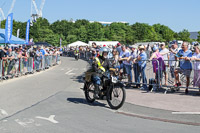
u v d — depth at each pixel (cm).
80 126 484
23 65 1367
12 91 879
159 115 571
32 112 591
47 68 1895
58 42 8281
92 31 8894
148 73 924
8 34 1794
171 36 10150
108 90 653
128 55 994
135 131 457
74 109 633
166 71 888
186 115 565
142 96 792
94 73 676
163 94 817
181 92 843
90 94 723
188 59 802
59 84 1080
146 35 9500
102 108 651
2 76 1135
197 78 792
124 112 604
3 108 628
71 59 3397
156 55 884
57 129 463
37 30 7375
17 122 506
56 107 650
